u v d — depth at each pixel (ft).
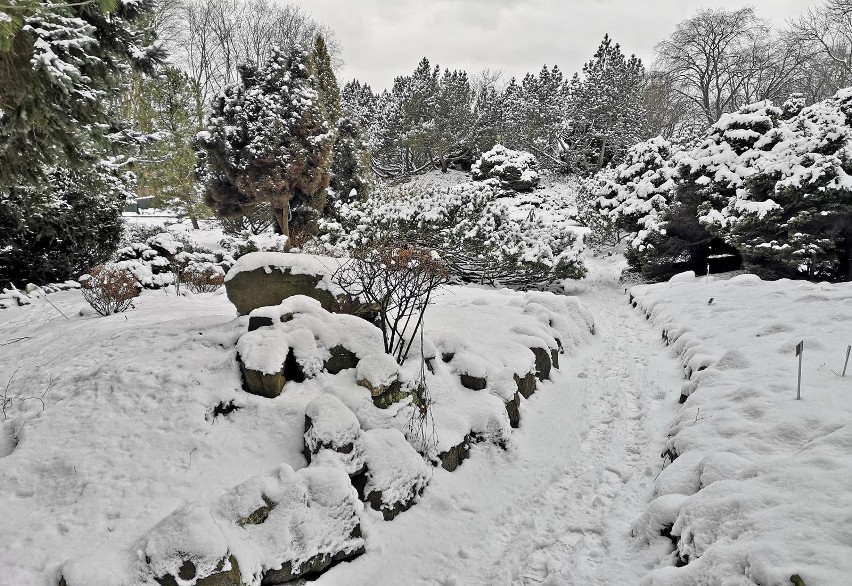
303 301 16.37
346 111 110.83
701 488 11.06
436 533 11.35
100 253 40.68
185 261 36.01
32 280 36.73
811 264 36.50
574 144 125.90
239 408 13.17
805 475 9.34
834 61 103.09
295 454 12.05
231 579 8.32
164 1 103.65
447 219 44.39
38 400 13.60
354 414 12.23
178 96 77.30
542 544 11.19
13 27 13.39
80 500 10.16
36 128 19.48
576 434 16.35
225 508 9.55
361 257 17.51
